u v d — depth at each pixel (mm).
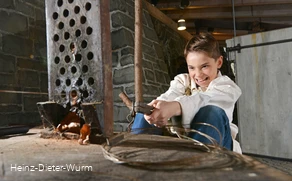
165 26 3881
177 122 907
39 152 642
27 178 432
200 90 1074
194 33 4914
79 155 605
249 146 2676
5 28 2062
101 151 649
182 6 3438
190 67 1086
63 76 848
